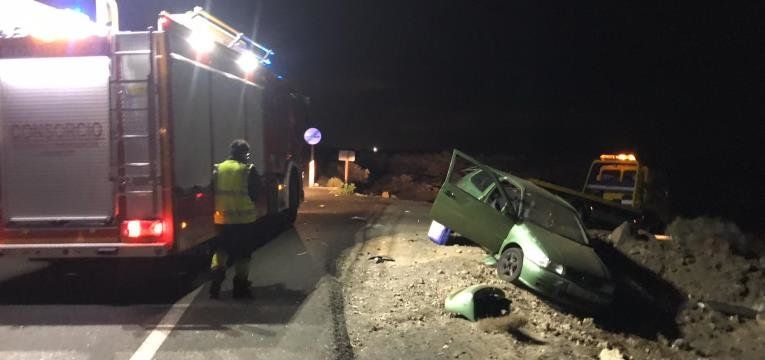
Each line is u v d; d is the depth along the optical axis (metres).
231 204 6.89
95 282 7.71
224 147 8.36
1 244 6.56
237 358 5.24
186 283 7.70
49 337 5.71
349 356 5.37
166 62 6.45
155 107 6.43
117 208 6.46
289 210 12.63
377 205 17.38
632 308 8.85
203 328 6.00
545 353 5.82
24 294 7.15
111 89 6.44
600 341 6.72
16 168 6.55
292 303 6.89
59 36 6.46
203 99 7.55
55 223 6.51
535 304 7.65
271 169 10.98
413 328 6.21
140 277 7.96
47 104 6.52
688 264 10.30
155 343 5.57
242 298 7.04
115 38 6.45
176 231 6.58
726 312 8.57
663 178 17.25
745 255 10.89
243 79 9.30
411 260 9.34
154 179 6.45
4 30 6.55
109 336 5.75
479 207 9.09
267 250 9.88
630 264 10.38
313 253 9.66
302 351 5.44
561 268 7.69
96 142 6.50
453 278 8.12
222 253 6.96
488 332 6.21
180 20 7.52
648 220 16.23
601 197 16.25
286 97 12.19
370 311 6.71
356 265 8.84
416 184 31.84
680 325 8.27
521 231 8.36
